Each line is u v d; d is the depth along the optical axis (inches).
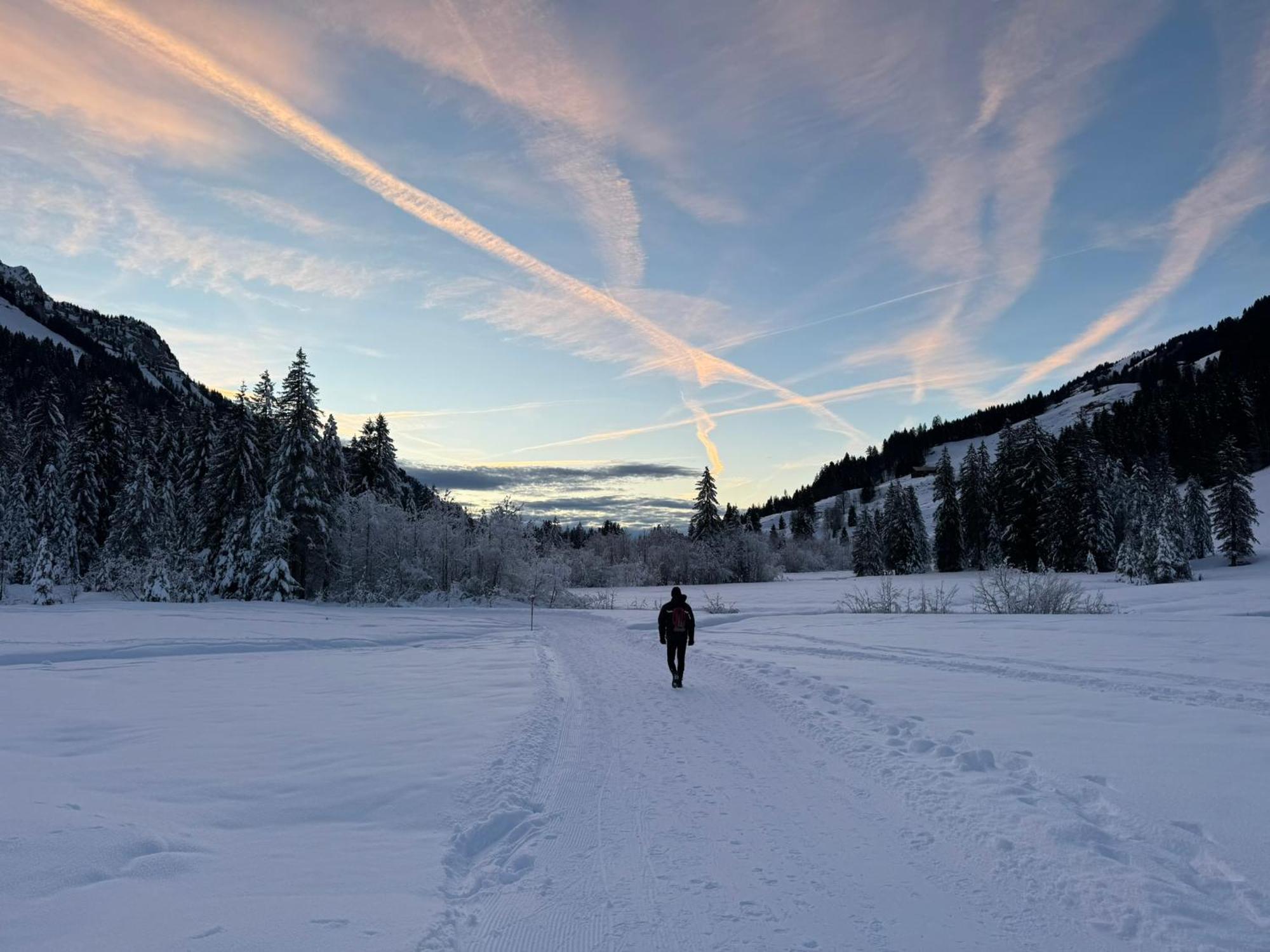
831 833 202.5
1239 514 2277.3
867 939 141.6
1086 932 142.1
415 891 162.6
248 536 1467.8
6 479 1764.3
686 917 153.0
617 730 342.6
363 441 2105.1
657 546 3280.0
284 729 335.0
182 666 583.2
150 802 221.5
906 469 7465.6
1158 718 325.7
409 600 1648.6
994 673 479.2
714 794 240.5
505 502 1911.9
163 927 138.9
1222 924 142.5
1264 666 465.1
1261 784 224.5
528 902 161.8
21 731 326.0
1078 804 214.4
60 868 165.0
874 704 372.5
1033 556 2485.2
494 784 245.9
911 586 2004.2
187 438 2006.6
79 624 857.5
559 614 1369.3
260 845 190.1
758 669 529.7
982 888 164.2
